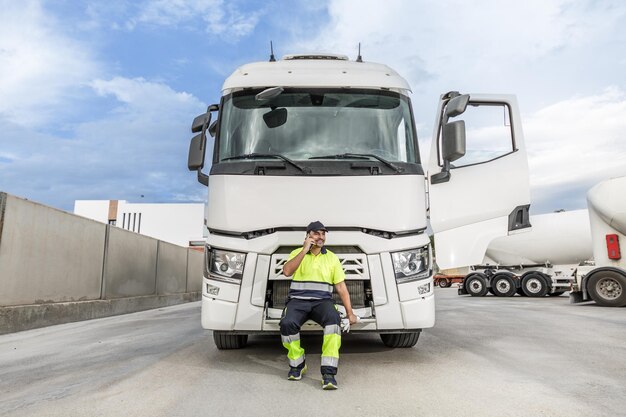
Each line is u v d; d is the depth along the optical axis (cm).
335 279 425
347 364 468
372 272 456
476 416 304
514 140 697
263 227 459
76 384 411
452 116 516
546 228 1622
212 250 469
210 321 457
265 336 676
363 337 652
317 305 411
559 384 381
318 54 604
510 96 695
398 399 344
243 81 523
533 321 831
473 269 1852
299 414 313
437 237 696
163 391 377
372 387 379
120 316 1211
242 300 454
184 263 2100
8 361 546
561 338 624
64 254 1038
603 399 338
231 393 368
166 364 488
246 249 457
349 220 460
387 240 461
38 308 907
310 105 514
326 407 327
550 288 1645
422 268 470
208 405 336
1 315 800
